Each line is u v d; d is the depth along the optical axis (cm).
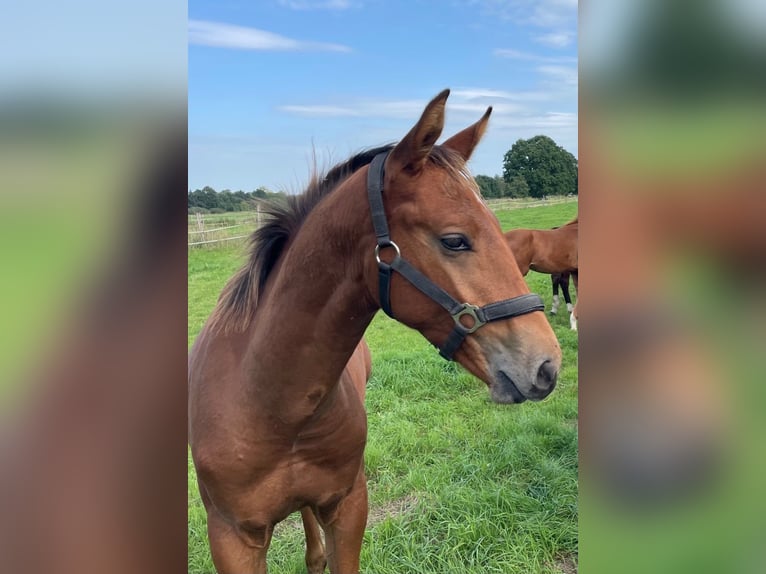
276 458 180
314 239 169
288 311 170
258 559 195
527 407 474
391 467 380
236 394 179
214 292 770
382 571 277
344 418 187
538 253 797
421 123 150
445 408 477
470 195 157
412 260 156
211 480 182
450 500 333
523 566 281
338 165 195
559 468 362
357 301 167
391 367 571
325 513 204
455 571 278
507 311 150
